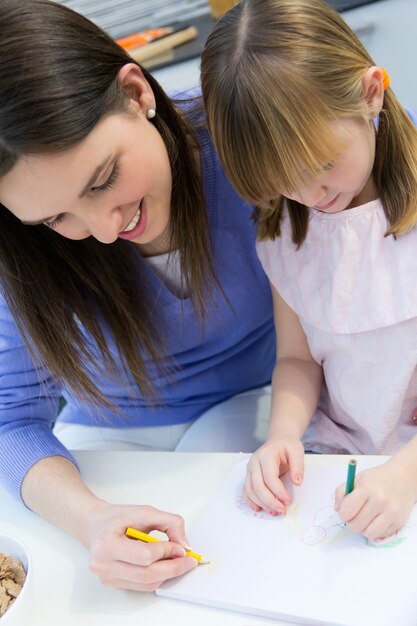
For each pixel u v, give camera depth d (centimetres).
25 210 73
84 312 94
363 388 93
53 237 87
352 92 74
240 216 102
